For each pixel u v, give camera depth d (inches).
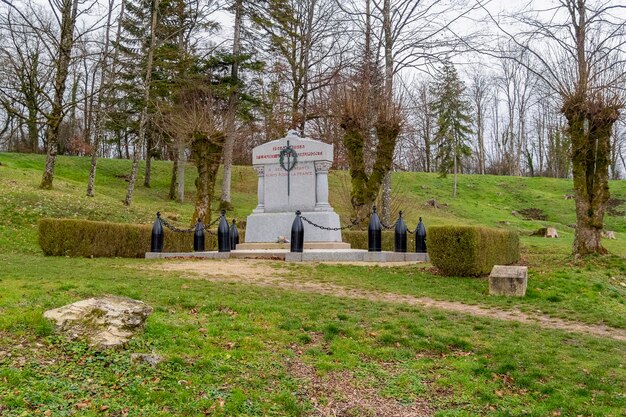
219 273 485.7
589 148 697.6
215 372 222.4
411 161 2410.2
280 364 241.9
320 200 705.6
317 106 1282.0
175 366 221.5
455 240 506.6
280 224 700.7
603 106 678.5
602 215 693.9
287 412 198.4
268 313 322.7
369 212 809.5
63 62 990.4
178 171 1592.0
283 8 1325.0
